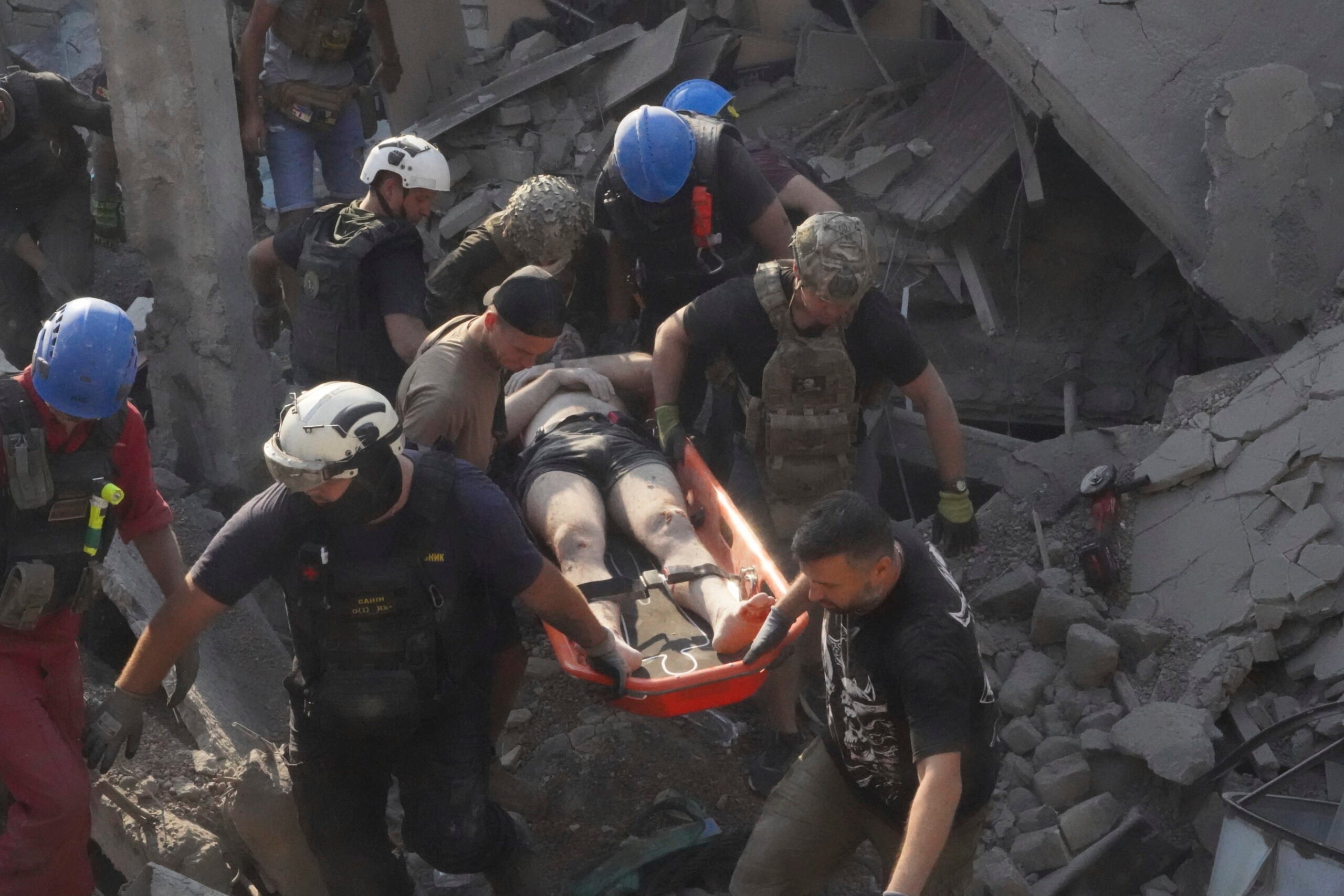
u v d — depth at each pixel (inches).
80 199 430.6
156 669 224.2
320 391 203.5
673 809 306.7
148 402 462.9
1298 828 268.1
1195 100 446.6
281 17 445.1
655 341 339.3
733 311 291.7
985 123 554.3
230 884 255.3
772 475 302.4
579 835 307.0
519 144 588.4
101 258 561.6
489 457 282.0
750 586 283.1
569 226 343.3
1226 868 256.1
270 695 320.8
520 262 348.5
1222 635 333.4
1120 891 296.8
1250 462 363.6
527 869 257.0
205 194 392.8
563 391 346.9
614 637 257.8
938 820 189.2
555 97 604.7
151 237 401.1
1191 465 370.6
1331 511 342.6
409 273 334.0
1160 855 295.4
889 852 233.6
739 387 313.3
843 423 292.8
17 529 219.9
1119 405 517.7
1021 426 555.2
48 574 218.5
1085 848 300.4
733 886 241.4
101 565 234.4
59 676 237.1
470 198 569.0
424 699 224.8
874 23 677.9
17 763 222.1
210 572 211.9
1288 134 418.3
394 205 337.1
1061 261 545.0
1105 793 312.8
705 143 343.3
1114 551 368.5
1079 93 448.1
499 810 254.4
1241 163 419.8
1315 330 404.5
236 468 418.0
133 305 498.6
